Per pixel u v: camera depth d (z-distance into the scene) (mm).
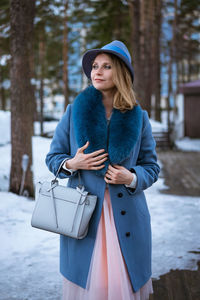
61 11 14398
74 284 1594
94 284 1510
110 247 1519
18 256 3043
